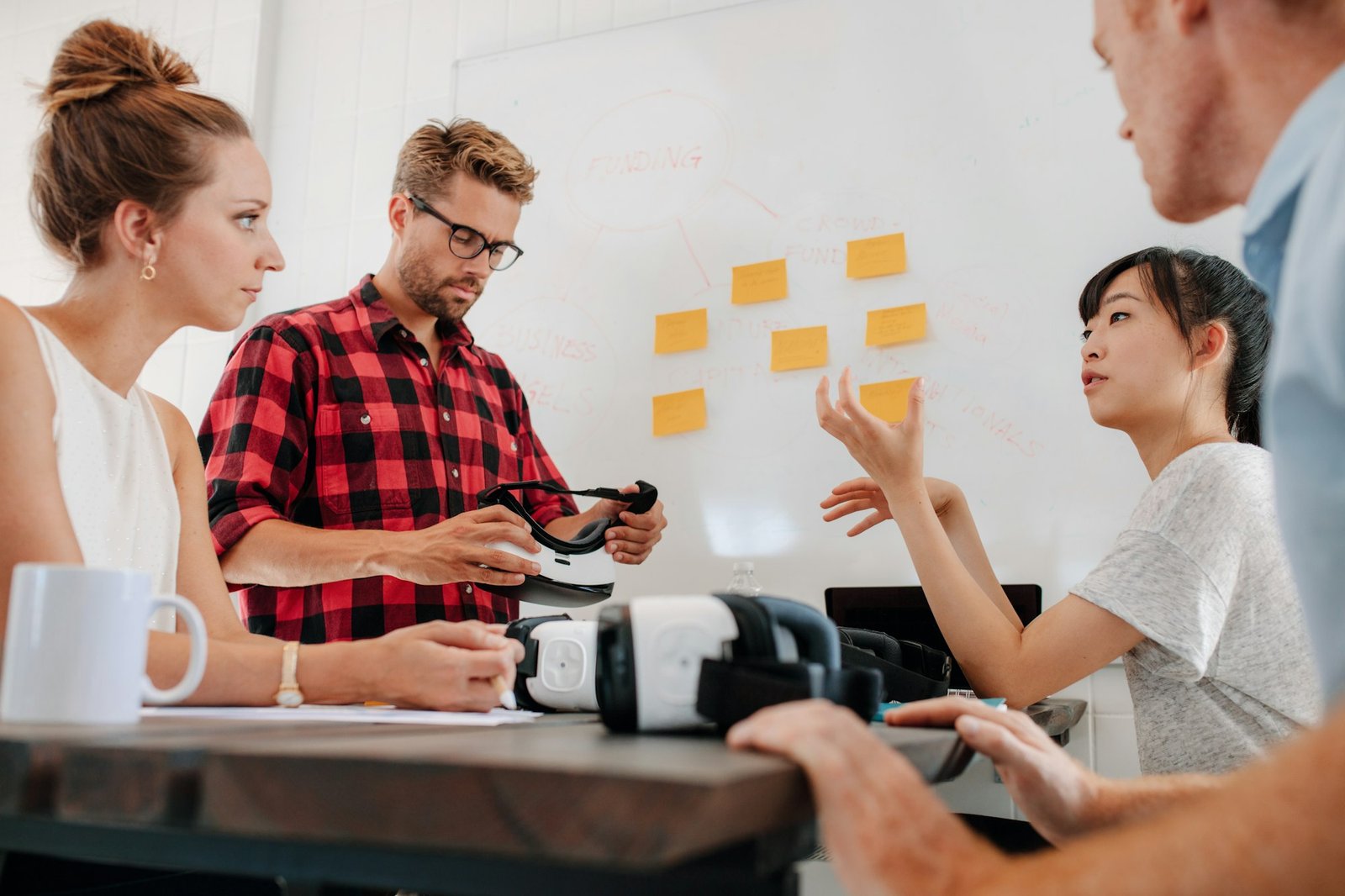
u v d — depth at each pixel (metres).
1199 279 1.45
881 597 1.76
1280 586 1.26
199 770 0.53
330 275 2.58
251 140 1.18
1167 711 1.31
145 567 1.15
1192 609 1.24
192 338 2.66
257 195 1.17
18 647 0.70
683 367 2.18
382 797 0.48
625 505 1.77
